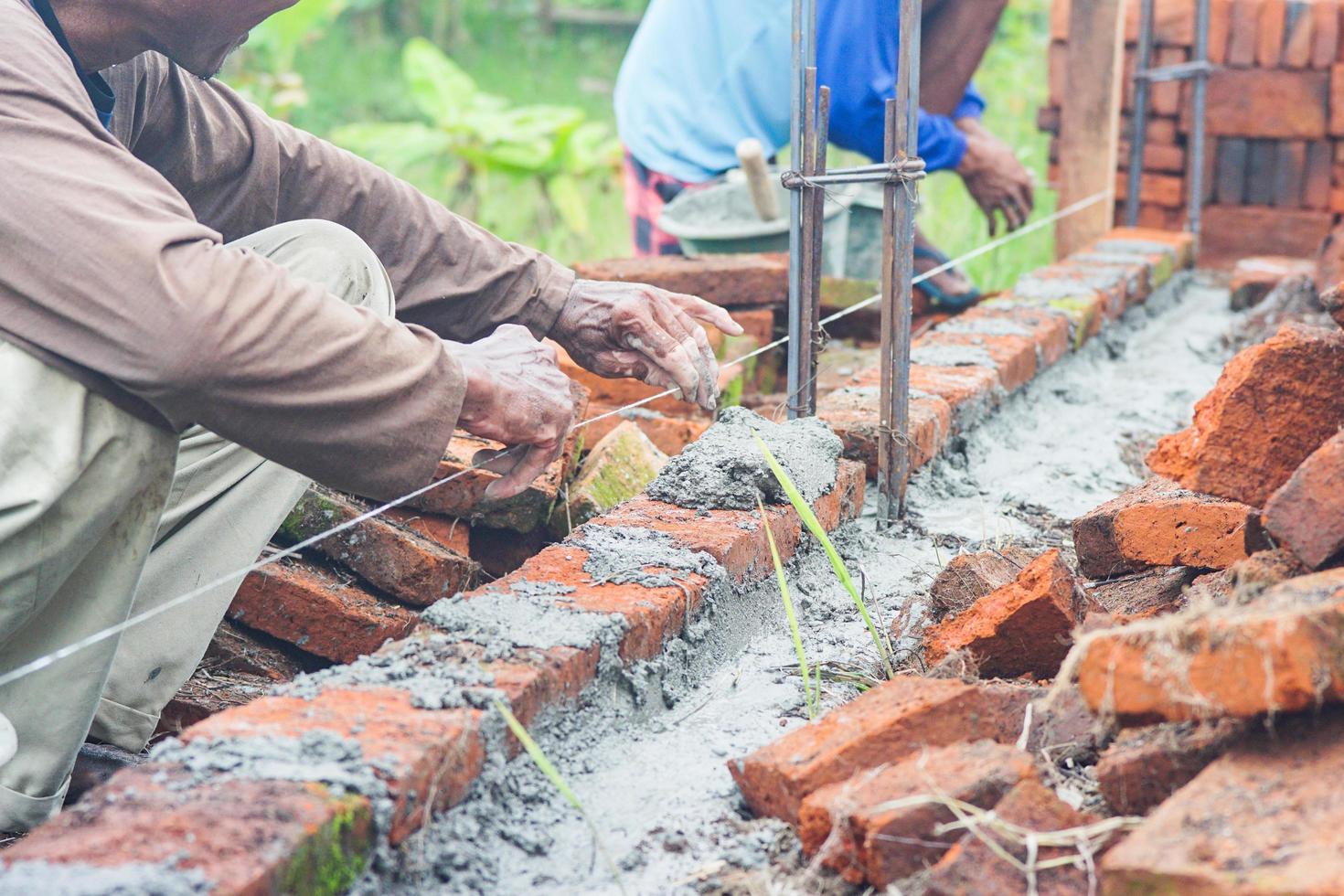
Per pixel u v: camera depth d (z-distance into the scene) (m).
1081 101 5.36
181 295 1.72
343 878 1.42
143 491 1.94
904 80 2.48
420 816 1.54
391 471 1.88
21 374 1.78
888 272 2.64
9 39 1.85
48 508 1.81
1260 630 1.41
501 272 2.55
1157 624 1.50
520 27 12.87
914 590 2.52
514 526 2.79
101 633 1.91
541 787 1.74
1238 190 5.56
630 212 5.38
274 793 1.42
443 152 8.03
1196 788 1.44
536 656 1.80
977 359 3.47
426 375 1.87
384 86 10.70
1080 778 1.74
